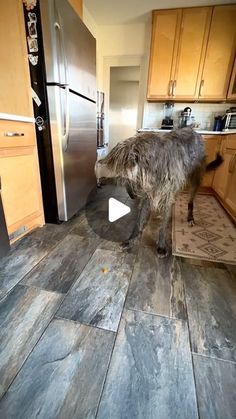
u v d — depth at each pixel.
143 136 1.09
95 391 0.69
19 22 1.29
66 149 1.68
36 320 0.93
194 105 3.31
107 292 1.11
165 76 3.02
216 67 2.87
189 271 1.30
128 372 0.75
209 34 2.76
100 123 3.25
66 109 1.57
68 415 0.63
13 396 0.67
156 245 1.57
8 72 1.41
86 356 0.79
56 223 1.88
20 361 0.77
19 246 1.50
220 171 2.64
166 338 0.87
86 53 1.89
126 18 3.05
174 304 1.05
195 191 1.80
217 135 2.77
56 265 1.31
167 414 0.64
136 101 3.80
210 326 0.93
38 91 1.48
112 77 3.69
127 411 0.64
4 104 1.49
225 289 1.16
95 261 1.36
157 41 2.90
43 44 1.36
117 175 1.00
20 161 1.43
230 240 1.69
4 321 0.92
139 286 1.16
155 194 1.17
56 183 1.73
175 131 1.44
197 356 0.80
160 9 2.78
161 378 0.73
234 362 0.79
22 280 1.17
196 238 1.70
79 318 0.95
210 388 0.71
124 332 0.89
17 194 1.44
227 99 2.99
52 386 0.70
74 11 1.58
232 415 0.64
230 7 2.62
